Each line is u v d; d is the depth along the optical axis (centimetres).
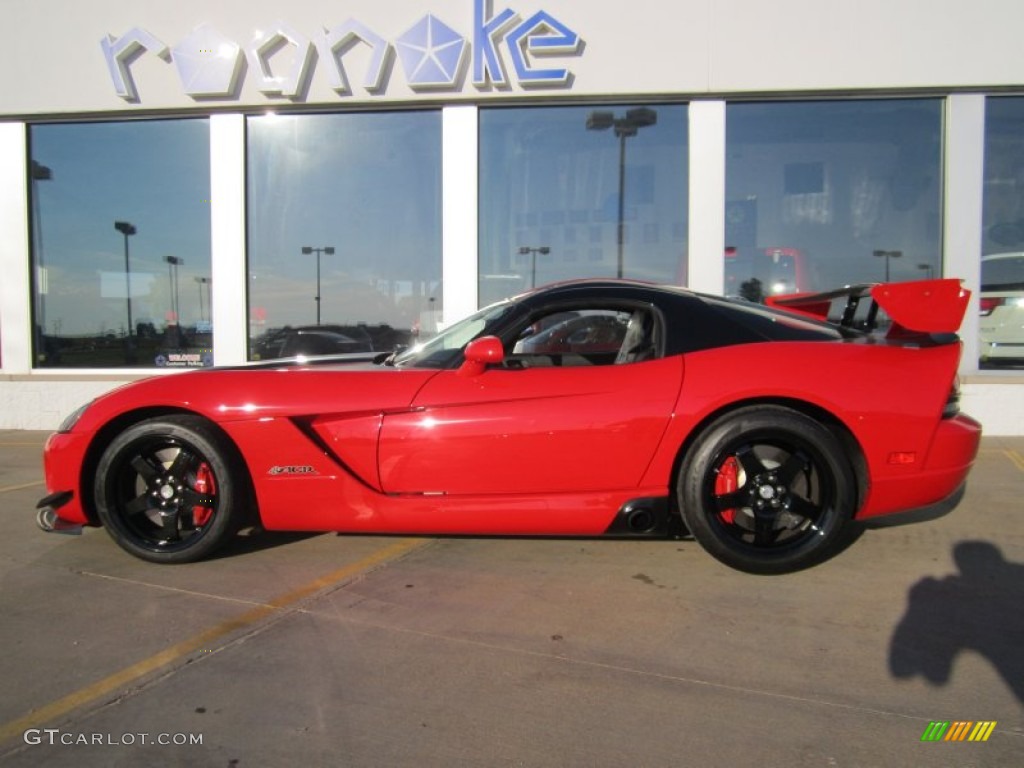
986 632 283
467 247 802
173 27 803
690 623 292
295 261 838
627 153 793
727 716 226
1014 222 756
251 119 827
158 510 359
